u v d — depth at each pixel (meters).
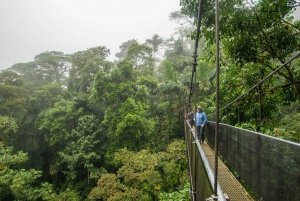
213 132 6.07
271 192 1.95
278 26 4.23
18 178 11.35
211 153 5.56
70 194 14.41
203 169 1.60
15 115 22.14
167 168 12.07
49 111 19.91
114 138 17.67
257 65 5.18
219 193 0.98
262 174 2.19
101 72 18.50
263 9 3.72
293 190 1.55
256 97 5.40
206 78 13.84
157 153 15.57
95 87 18.16
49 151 22.19
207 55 5.48
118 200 9.52
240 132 3.07
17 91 23.44
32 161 21.25
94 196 10.52
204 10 3.55
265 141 2.10
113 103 19.23
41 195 12.65
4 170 11.64
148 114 20.98
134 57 24.78
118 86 18.47
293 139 6.38
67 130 20.39
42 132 21.61
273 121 6.20
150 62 24.91
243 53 4.34
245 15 3.60
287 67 4.29
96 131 17.84
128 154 14.75
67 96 24.64
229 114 6.49
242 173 2.95
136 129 17.33
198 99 16.61
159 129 19.69
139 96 18.80
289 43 4.22
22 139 21.88
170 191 11.69
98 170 16.81
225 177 3.75
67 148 18.34
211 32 3.95
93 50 26.50
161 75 30.19
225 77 6.34
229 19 3.75
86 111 21.20
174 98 18.50
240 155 3.07
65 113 20.12
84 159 16.69
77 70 26.98
